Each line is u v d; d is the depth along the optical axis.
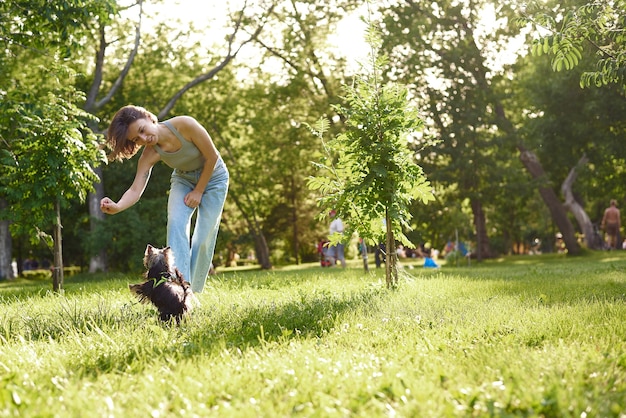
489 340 5.05
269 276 14.08
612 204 33.72
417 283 10.49
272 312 6.77
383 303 7.48
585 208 53.84
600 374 3.68
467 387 3.51
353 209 9.76
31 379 3.92
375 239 10.05
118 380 3.85
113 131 6.82
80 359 4.50
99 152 12.95
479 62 30.08
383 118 9.43
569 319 5.77
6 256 34.84
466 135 29.11
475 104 29.36
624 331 5.09
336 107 9.62
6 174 12.72
